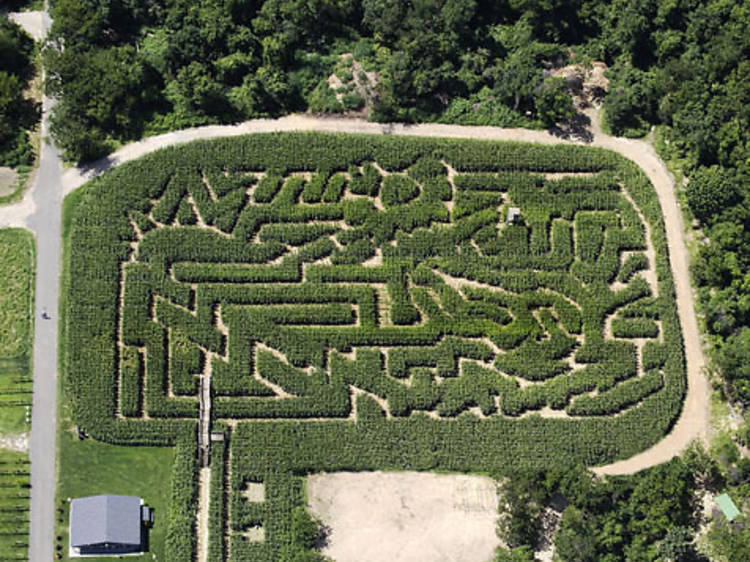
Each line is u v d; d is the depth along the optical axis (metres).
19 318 90.19
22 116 97.38
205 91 95.69
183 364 89.06
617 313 94.31
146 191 94.38
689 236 97.56
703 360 93.62
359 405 89.12
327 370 90.50
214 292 91.38
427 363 91.06
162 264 91.94
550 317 92.81
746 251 93.31
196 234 93.19
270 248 93.31
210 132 97.75
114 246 92.06
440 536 86.81
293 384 89.25
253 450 87.31
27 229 93.12
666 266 95.44
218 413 88.31
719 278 93.56
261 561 84.75
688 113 97.75
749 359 89.12
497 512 86.62
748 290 91.94
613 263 95.06
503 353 91.88
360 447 88.06
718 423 91.38
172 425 87.44
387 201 95.81
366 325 91.31
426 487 88.12
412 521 87.19
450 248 94.56
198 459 87.31
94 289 90.44
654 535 85.88
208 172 95.56
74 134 93.44
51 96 96.38
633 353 92.50
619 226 97.06
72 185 94.81
